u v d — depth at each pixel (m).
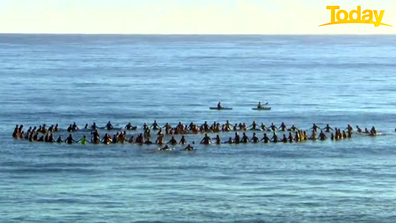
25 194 122.81
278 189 127.69
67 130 181.50
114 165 144.62
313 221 111.00
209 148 162.00
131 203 118.25
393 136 180.25
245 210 115.56
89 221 109.62
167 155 154.12
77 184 129.75
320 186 130.00
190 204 118.25
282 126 185.12
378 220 111.88
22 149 159.12
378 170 143.00
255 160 150.75
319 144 169.00
